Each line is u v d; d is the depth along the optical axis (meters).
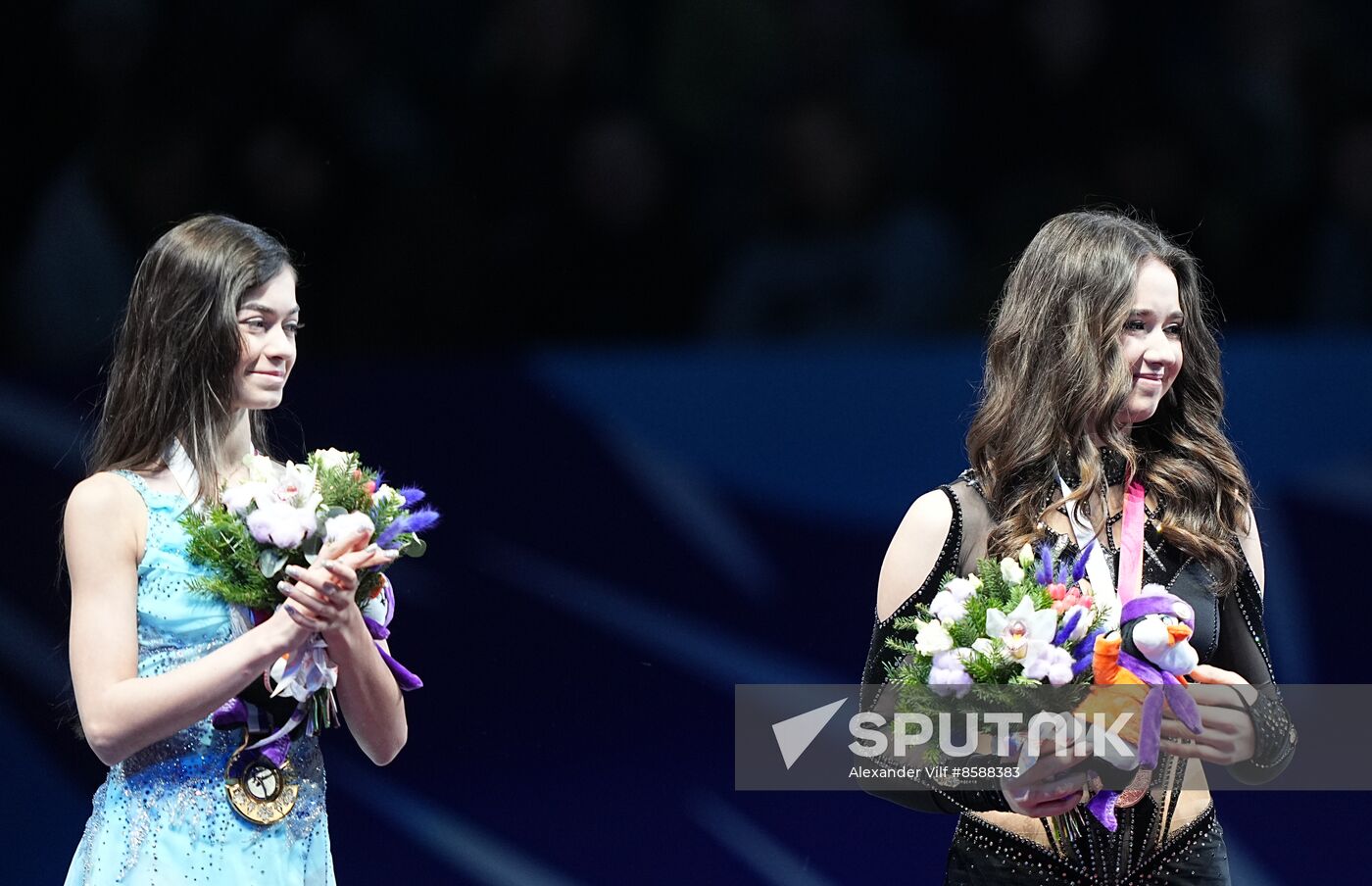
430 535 15.66
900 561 10.59
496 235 19.69
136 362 10.79
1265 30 20.80
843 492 15.80
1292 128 20.67
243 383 10.77
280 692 10.27
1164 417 10.85
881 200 20.19
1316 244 20.45
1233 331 20.31
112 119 18.98
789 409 15.91
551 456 15.84
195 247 10.77
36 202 19.06
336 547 10.12
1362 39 20.86
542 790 15.49
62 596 15.34
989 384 10.87
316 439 15.71
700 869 15.39
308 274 18.83
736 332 19.75
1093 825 10.12
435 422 15.81
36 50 19.02
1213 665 10.80
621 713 15.58
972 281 20.06
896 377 15.88
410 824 15.38
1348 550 15.56
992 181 20.59
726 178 20.22
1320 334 20.08
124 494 10.45
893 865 15.34
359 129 19.38
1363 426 15.65
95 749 10.09
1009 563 9.85
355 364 15.85
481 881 15.34
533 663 15.62
